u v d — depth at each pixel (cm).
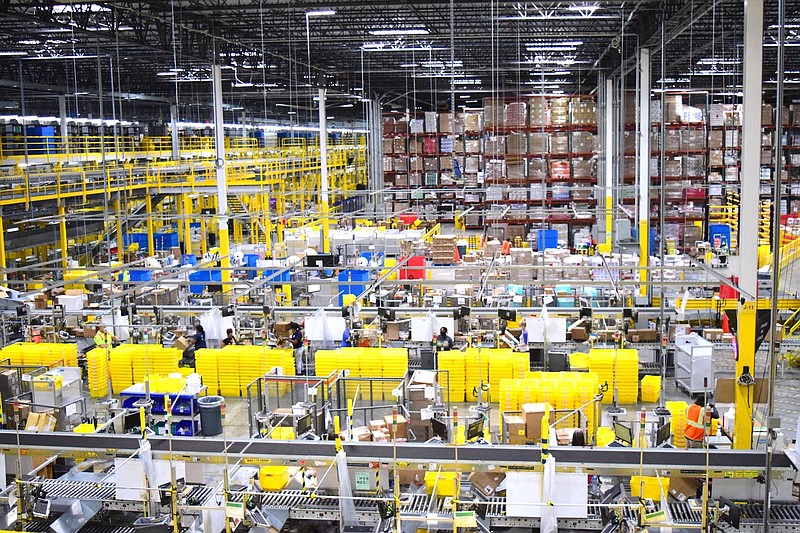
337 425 795
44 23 2067
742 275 1130
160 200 3466
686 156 3067
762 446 1073
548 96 3644
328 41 2983
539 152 3300
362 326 1941
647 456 755
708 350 1611
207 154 4053
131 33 2698
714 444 1139
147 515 859
